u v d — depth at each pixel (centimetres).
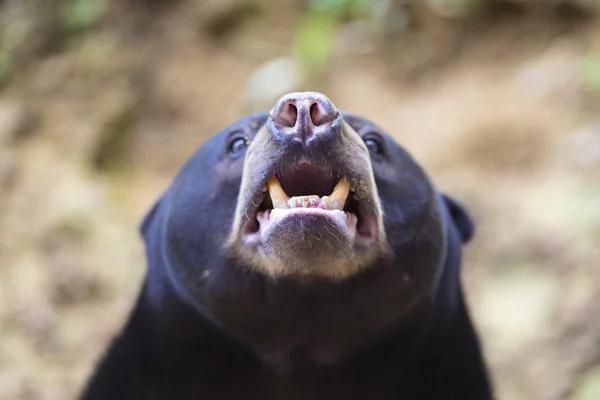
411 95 1038
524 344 773
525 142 962
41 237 842
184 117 1008
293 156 329
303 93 329
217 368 419
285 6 1089
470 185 926
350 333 385
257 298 369
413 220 383
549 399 728
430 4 1062
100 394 462
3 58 981
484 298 828
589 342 750
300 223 322
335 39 1056
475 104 1006
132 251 858
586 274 805
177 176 430
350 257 341
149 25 1050
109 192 918
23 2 1039
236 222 362
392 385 419
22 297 800
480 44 1059
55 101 954
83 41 1011
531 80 1007
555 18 1052
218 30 1072
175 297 410
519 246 858
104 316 805
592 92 971
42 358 766
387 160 390
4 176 875
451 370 430
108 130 955
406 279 378
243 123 396
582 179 903
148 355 438
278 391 420
